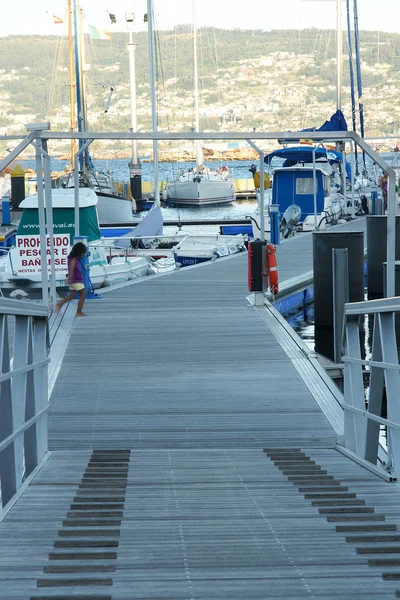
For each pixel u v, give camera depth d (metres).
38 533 8.23
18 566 6.99
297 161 76.06
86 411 16.88
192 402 17.56
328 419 16.22
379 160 21.55
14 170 83.81
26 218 39.69
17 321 10.96
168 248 55.78
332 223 63.53
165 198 121.31
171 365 21.09
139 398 17.89
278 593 6.28
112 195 79.44
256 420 16.22
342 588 6.38
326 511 9.12
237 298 31.61
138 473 11.93
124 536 8.12
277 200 67.00
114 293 33.41
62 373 20.30
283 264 41.47
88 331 25.66
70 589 6.34
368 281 36.03
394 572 6.72
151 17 75.38
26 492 10.41
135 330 25.72
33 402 11.90
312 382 19.20
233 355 22.16
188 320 27.27
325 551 7.47
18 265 35.22
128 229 65.62
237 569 6.91
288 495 10.15
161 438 15.08
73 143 82.88
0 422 9.62
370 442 12.02
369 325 32.09
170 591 6.31
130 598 6.15
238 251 51.59
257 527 8.47
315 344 28.75
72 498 9.99
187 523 8.67
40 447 13.11
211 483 11.05
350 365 13.10
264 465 12.60
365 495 10.05
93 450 14.03
